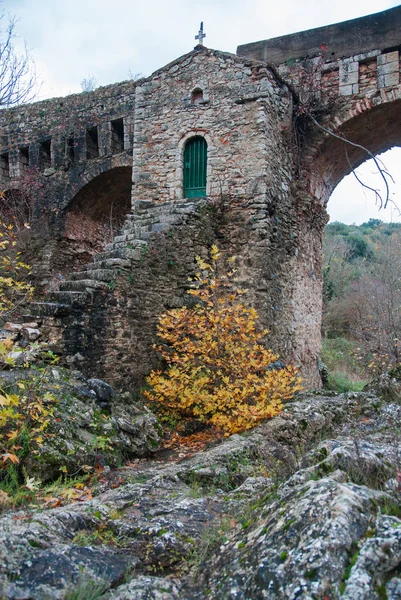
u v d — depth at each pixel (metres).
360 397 6.84
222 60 9.99
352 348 19.41
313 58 11.16
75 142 15.32
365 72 10.69
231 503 3.31
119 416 5.48
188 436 6.61
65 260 15.55
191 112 10.19
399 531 2.08
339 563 1.98
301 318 11.23
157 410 7.08
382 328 15.66
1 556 2.25
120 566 2.46
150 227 8.70
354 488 2.46
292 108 10.77
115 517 3.03
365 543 2.05
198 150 10.23
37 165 16.00
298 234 11.06
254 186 9.50
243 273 9.38
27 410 4.28
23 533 2.50
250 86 9.72
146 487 3.76
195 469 4.23
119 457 4.96
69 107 15.52
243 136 9.70
